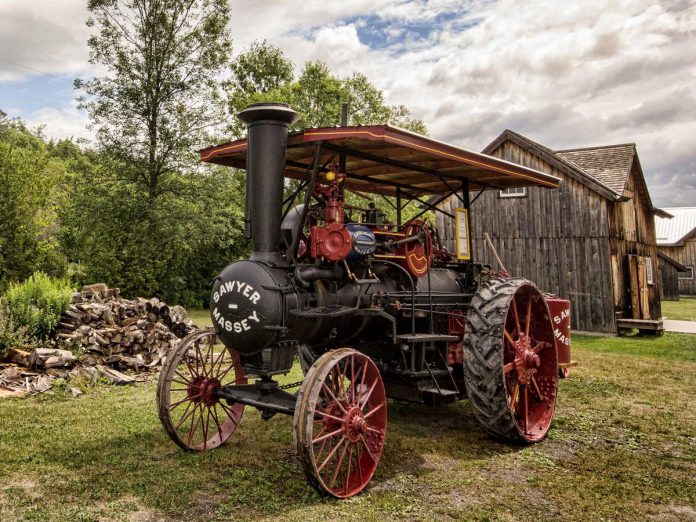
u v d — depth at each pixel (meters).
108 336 7.72
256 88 27.48
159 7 18.27
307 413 3.40
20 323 7.29
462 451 4.46
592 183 13.45
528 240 14.57
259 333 3.86
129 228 17.91
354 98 25.62
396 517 3.23
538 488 3.70
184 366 7.66
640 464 4.18
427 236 4.85
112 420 5.14
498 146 15.15
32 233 12.89
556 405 5.98
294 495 3.52
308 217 4.48
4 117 49.09
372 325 4.81
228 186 20.16
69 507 3.29
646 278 15.98
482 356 4.53
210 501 3.42
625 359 8.95
